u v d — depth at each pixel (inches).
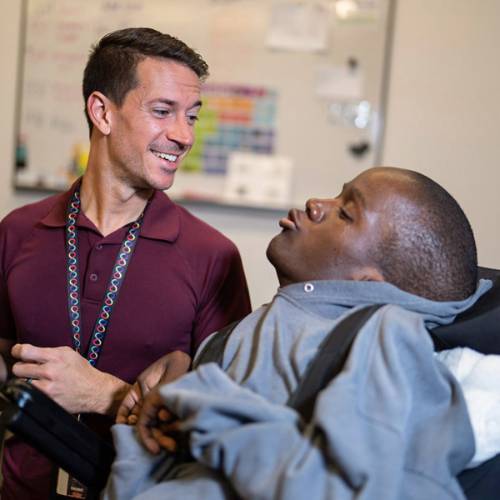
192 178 104.6
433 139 100.6
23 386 40.7
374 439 33.7
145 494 37.9
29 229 60.9
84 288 57.8
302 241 44.3
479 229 100.4
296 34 101.7
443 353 42.9
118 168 57.3
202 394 36.4
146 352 57.7
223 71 103.2
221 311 59.9
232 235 104.6
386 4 99.8
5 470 59.2
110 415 53.8
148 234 58.5
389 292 41.4
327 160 102.3
